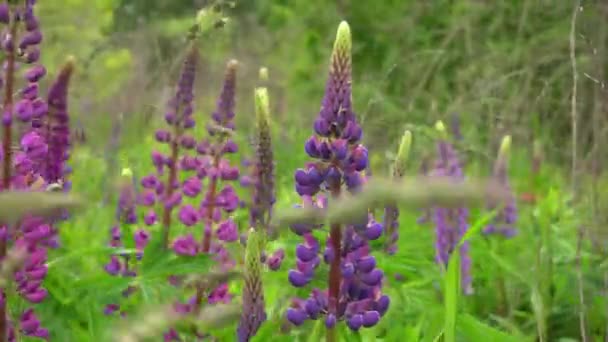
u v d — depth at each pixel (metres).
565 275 2.31
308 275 1.73
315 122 1.71
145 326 1.50
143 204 2.20
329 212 1.51
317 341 1.82
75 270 2.29
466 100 3.49
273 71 5.46
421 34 5.27
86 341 1.93
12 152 1.87
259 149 1.95
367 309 1.73
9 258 1.66
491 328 1.84
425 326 2.00
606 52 2.56
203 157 2.16
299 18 6.49
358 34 6.10
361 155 1.71
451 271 1.81
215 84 4.04
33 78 1.88
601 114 2.42
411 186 1.45
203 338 1.89
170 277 2.04
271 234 1.96
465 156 3.14
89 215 2.66
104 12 4.63
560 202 2.53
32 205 1.48
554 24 3.87
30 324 1.86
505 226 2.50
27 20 1.86
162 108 3.08
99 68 4.17
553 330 2.24
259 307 1.72
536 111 3.34
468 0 4.85
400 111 3.62
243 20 6.06
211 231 2.10
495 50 3.90
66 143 2.01
